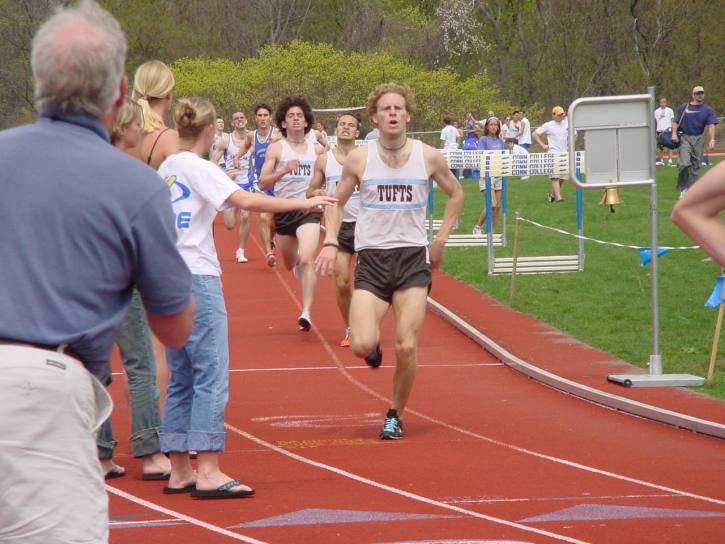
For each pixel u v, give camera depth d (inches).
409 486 373.4
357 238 446.9
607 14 3179.1
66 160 168.1
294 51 2677.2
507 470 396.8
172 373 355.6
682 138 1362.0
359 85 2613.2
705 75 3058.6
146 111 373.7
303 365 631.8
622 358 621.6
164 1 3363.7
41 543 160.6
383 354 661.3
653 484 375.2
